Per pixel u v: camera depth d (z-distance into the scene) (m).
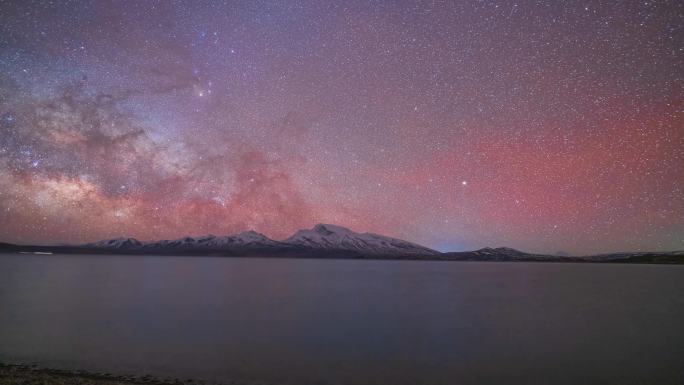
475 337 24.16
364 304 38.91
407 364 18.44
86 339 22.25
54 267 106.25
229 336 23.55
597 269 162.00
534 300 44.00
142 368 17.02
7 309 33.00
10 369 16.31
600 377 17.11
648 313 34.62
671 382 16.61
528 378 16.88
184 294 46.22
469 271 127.06
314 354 19.83
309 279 77.69
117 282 62.31
